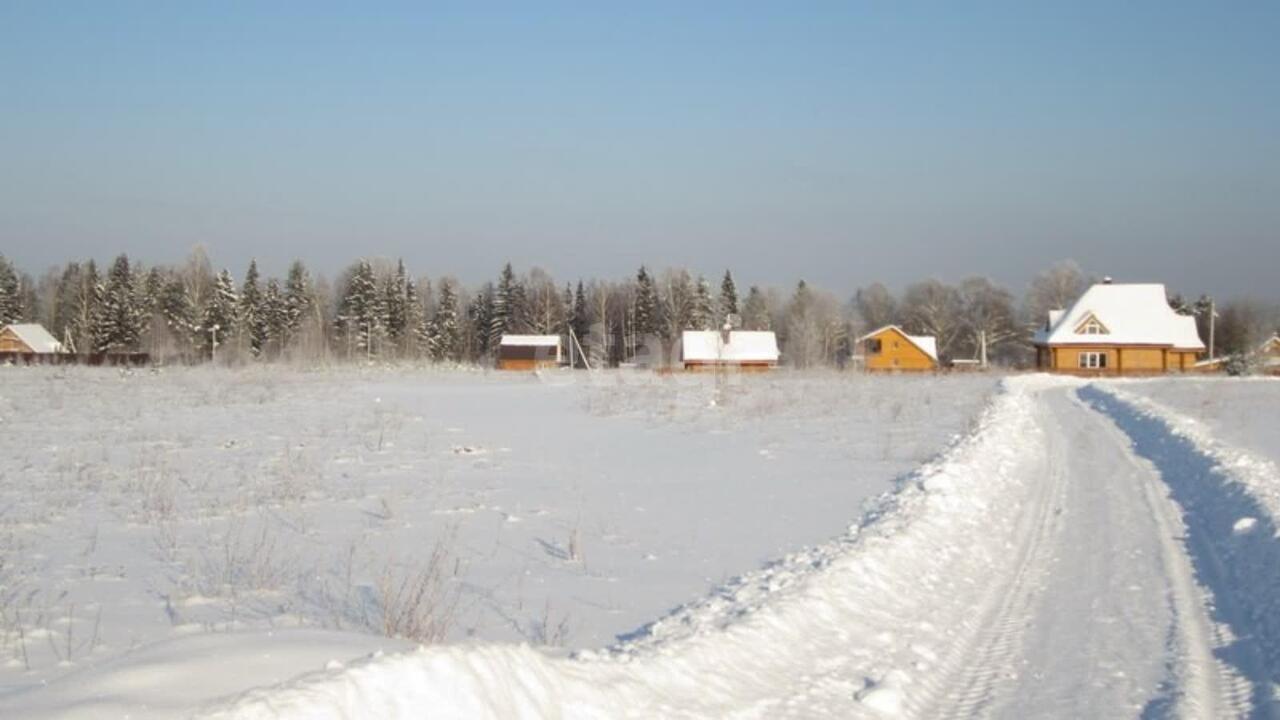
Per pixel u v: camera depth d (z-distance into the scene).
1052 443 25.64
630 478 18.42
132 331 89.44
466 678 4.95
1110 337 85.75
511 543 12.19
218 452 21.61
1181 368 86.81
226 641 5.46
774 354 84.44
